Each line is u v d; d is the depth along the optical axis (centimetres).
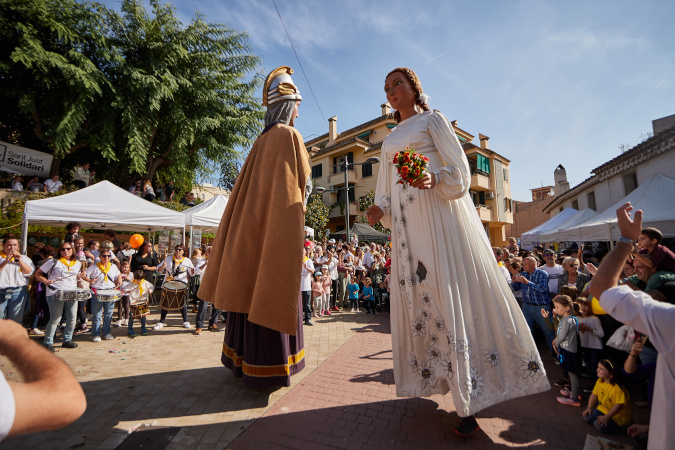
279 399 343
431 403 333
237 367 372
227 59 1706
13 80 1280
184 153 1564
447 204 291
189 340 614
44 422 76
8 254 591
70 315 565
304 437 271
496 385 272
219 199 1199
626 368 299
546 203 3675
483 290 285
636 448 263
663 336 138
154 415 310
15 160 1294
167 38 1534
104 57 1325
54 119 1294
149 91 1397
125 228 1111
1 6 1152
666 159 1088
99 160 1675
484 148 3131
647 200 882
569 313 390
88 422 296
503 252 876
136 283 657
